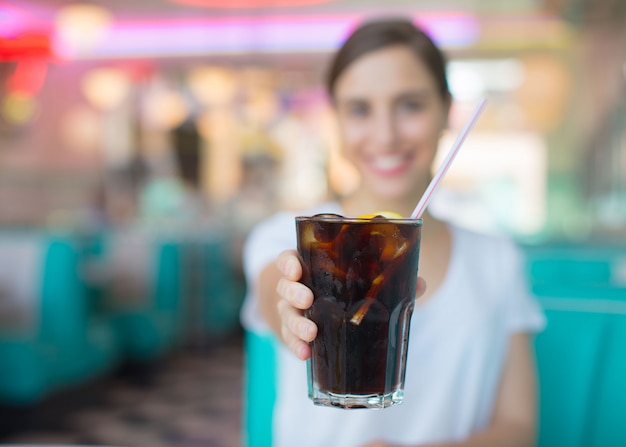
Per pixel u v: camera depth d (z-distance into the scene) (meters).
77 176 9.76
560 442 1.42
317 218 0.74
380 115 1.29
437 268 1.29
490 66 8.82
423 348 1.25
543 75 7.77
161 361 5.73
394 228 0.73
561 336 1.44
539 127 8.65
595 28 8.02
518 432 1.28
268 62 9.49
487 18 8.24
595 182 7.97
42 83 9.07
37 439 3.74
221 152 10.47
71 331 4.24
